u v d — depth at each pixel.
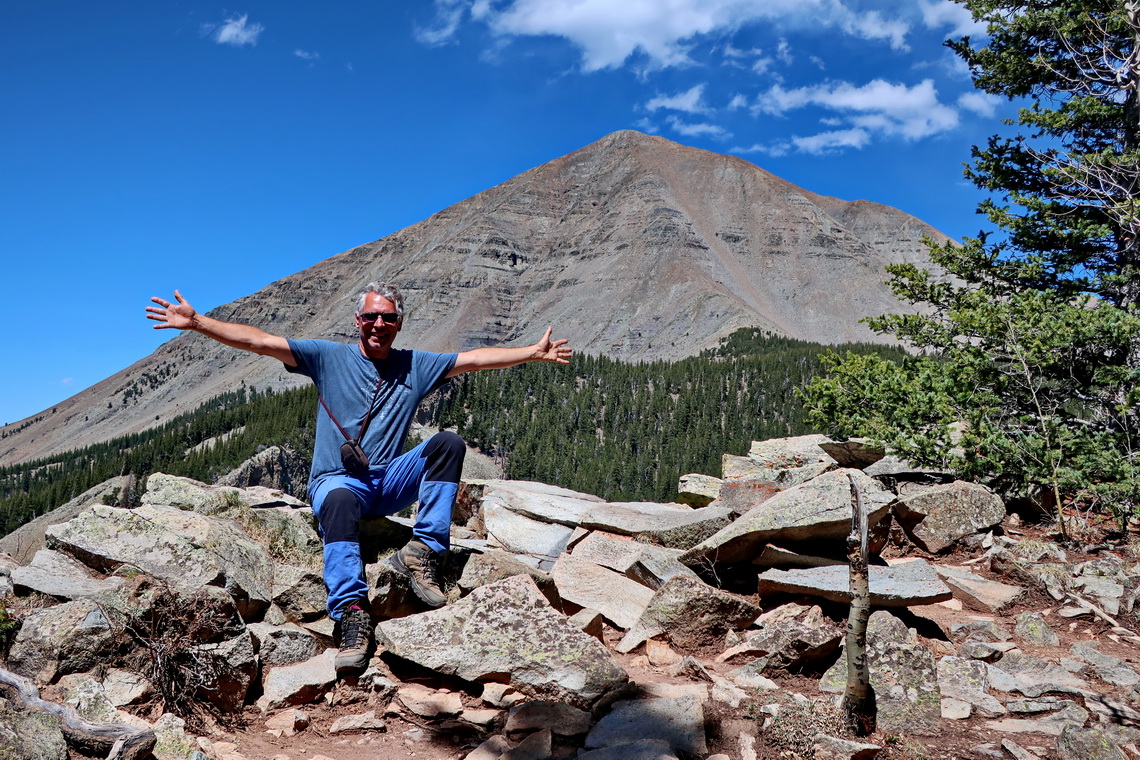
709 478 10.09
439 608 4.69
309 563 5.39
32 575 4.31
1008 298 13.38
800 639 4.59
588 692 4.05
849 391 11.59
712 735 3.78
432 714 4.03
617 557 6.73
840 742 3.66
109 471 136.75
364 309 4.61
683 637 5.19
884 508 6.01
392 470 4.76
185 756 3.27
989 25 14.64
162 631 3.86
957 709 4.37
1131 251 13.02
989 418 10.27
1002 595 6.68
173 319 4.26
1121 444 9.57
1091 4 13.83
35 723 3.03
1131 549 7.91
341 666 4.13
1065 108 13.88
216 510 5.30
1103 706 4.57
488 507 8.23
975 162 14.75
